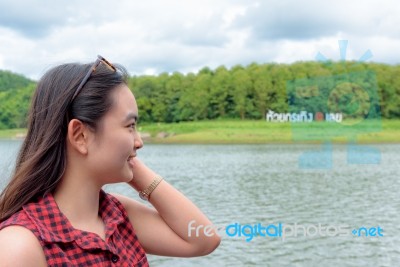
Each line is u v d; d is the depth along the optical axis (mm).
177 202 1779
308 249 7312
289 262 6922
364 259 6977
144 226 1767
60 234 1350
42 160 1389
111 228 1501
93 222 1489
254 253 7297
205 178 13344
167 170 14297
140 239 1758
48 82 1432
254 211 9570
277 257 7070
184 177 13602
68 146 1424
